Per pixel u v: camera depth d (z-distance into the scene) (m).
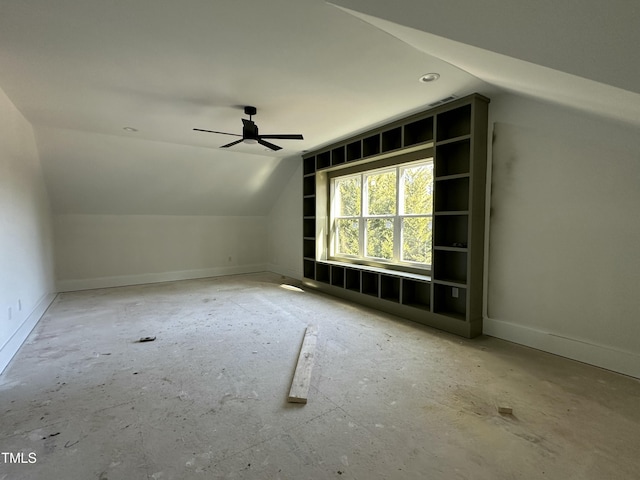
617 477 1.45
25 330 3.25
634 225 2.39
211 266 6.82
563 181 2.73
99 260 5.66
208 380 2.37
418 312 3.71
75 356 2.80
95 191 5.20
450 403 2.05
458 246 3.38
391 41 2.10
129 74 2.61
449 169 3.58
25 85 2.81
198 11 1.80
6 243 2.85
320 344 3.04
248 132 3.36
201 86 2.85
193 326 3.60
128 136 4.49
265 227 7.50
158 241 6.20
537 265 2.92
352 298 4.70
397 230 4.33
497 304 3.23
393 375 2.43
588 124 2.57
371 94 3.04
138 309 4.29
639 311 2.38
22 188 3.46
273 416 1.92
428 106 3.37
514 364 2.62
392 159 4.27
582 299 2.66
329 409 1.99
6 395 2.16
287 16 1.84
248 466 1.53
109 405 2.04
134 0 1.70
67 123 3.88
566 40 1.20
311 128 4.16
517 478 1.45
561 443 1.68
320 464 1.54
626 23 0.95
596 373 2.46
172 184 5.66
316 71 2.56
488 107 3.21
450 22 1.44
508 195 3.10
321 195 5.51
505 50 1.49
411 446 1.66
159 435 1.75
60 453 1.61
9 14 1.81
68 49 2.22
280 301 4.71
